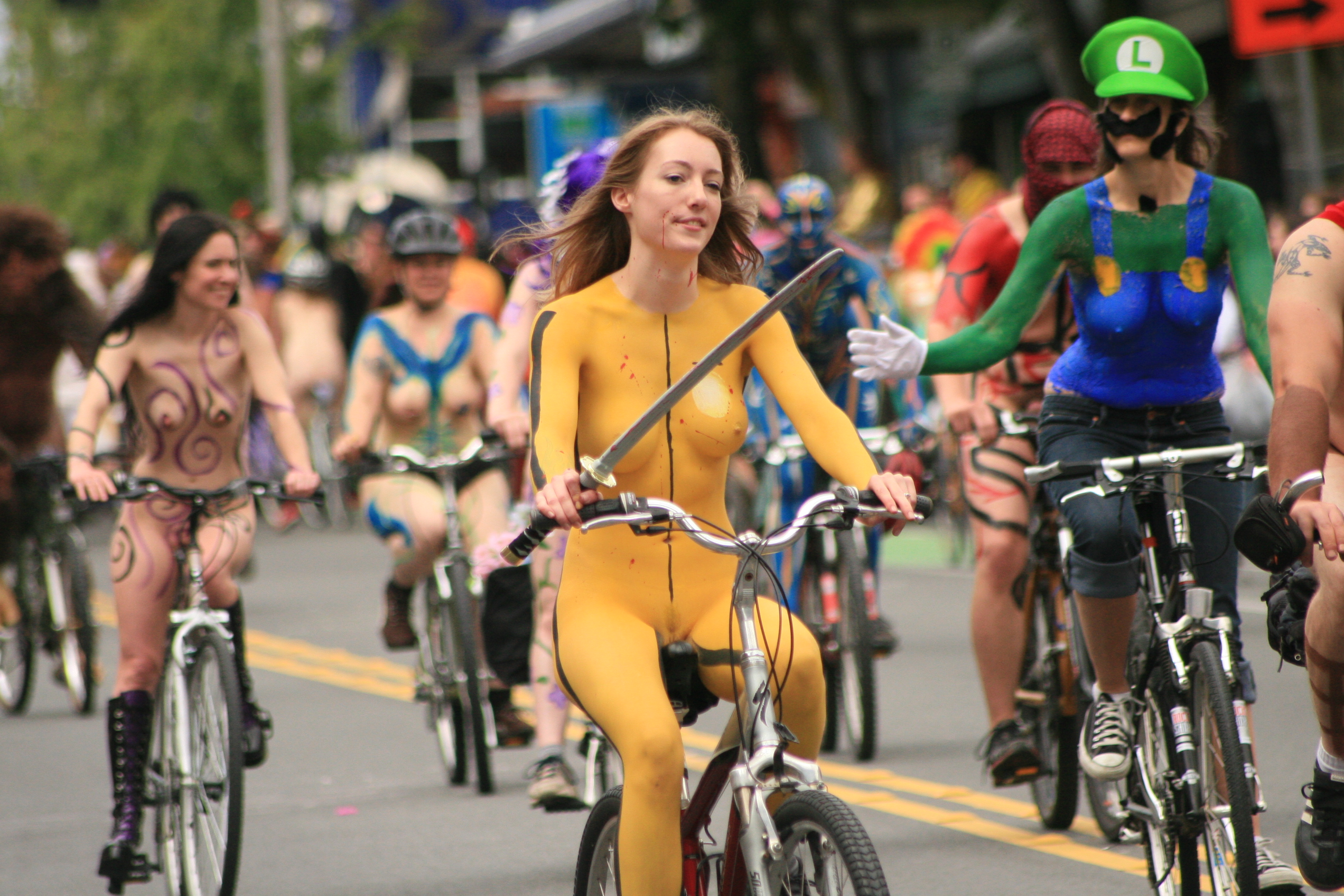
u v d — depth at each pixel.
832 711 24.73
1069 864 18.55
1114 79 16.28
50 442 30.30
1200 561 16.14
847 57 71.81
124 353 19.95
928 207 57.12
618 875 12.83
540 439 13.05
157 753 19.12
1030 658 20.14
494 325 25.53
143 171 93.00
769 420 25.50
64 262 28.94
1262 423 36.88
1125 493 15.73
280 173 89.81
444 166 127.62
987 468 20.47
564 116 81.50
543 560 21.19
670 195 13.27
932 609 36.69
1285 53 43.22
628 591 13.46
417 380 25.09
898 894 17.86
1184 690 15.09
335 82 95.88
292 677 33.00
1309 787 14.98
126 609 19.44
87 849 21.39
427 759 25.75
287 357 56.38
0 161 100.06
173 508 19.70
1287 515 12.85
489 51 122.62
